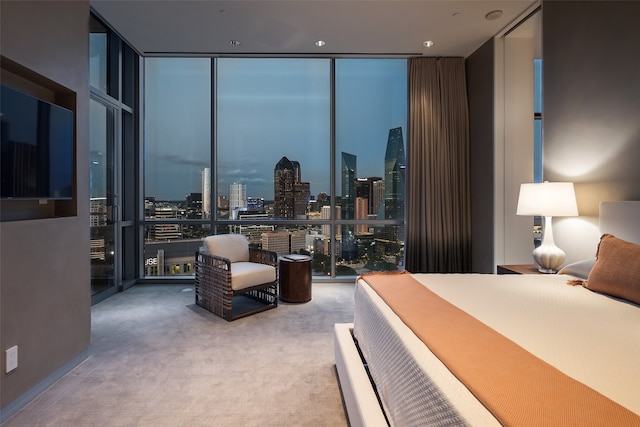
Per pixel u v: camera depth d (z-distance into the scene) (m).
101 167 3.70
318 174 4.48
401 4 3.09
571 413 0.71
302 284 3.51
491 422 0.71
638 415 0.70
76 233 2.17
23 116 1.80
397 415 1.15
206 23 3.42
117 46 3.89
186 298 3.71
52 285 1.95
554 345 1.09
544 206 2.53
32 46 1.82
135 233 4.30
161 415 1.66
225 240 3.51
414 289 1.80
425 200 4.11
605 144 2.32
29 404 1.74
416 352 1.07
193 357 2.28
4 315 1.63
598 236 2.39
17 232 1.71
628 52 2.15
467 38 3.70
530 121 3.60
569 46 2.60
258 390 1.88
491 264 3.70
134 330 2.77
